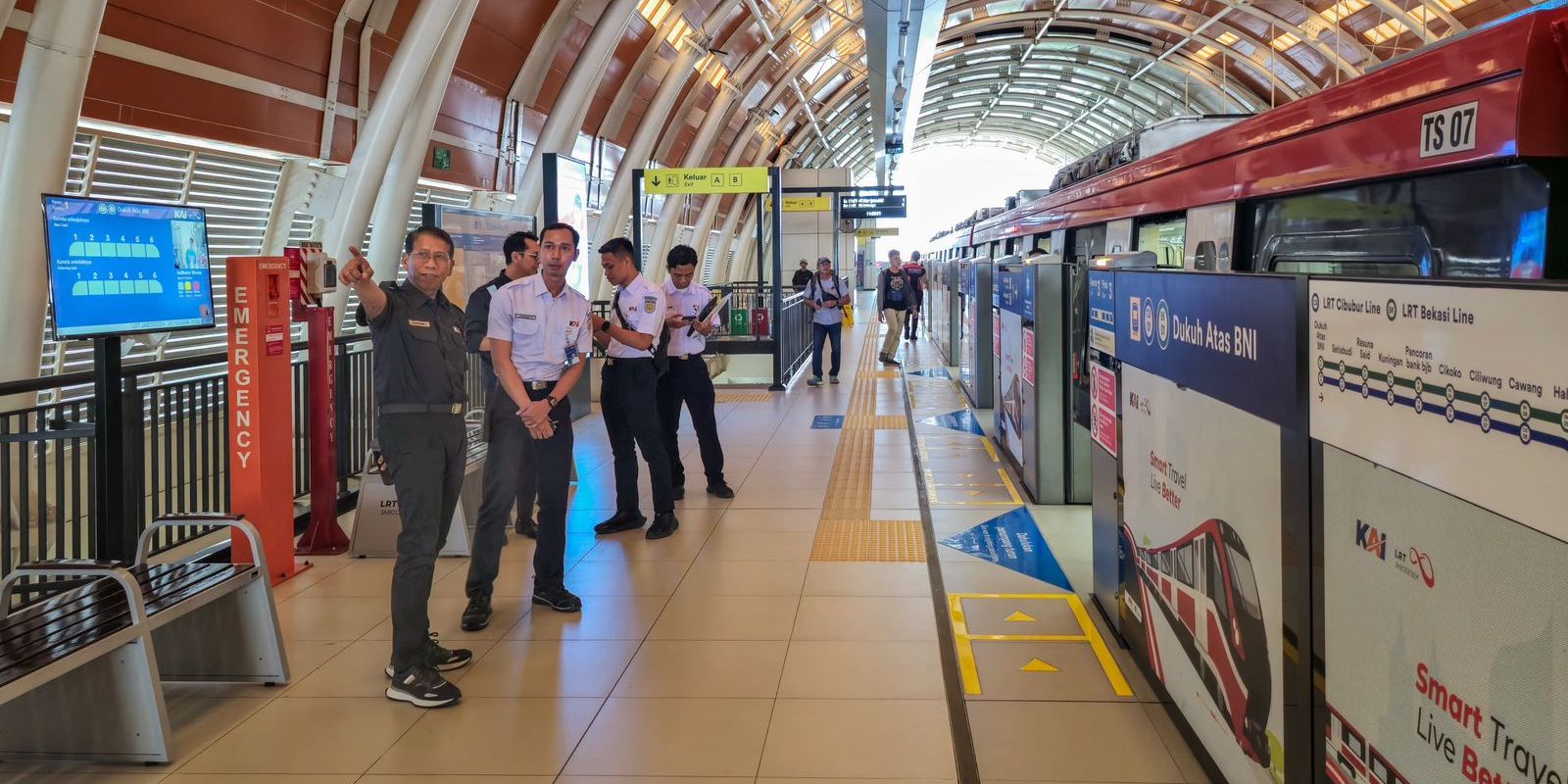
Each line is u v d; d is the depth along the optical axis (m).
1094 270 4.44
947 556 5.44
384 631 4.38
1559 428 1.45
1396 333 1.91
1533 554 1.53
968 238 19.31
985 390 10.92
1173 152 5.75
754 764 3.11
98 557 4.52
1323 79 33.59
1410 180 3.21
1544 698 1.51
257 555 3.79
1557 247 2.56
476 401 8.30
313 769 3.14
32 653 2.92
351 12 10.23
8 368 6.58
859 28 29.02
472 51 13.34
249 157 9.59
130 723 3.18
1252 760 2.65
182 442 5.34
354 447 6.92
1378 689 2.01
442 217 6.60
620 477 6.02
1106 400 4.24
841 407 11.43
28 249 6.53
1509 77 2.52
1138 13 34.19
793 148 44.59
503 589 4.96
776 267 12.89
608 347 5.89
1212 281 2.88
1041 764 3.09
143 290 4.61
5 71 6.62
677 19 19.69
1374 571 2.02
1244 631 2.70
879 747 3.21
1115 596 4.17
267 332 4.93
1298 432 2.35
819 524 6.16
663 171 12.50
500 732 3.38
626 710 3.54
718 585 4.96
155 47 7.88
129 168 8.23
